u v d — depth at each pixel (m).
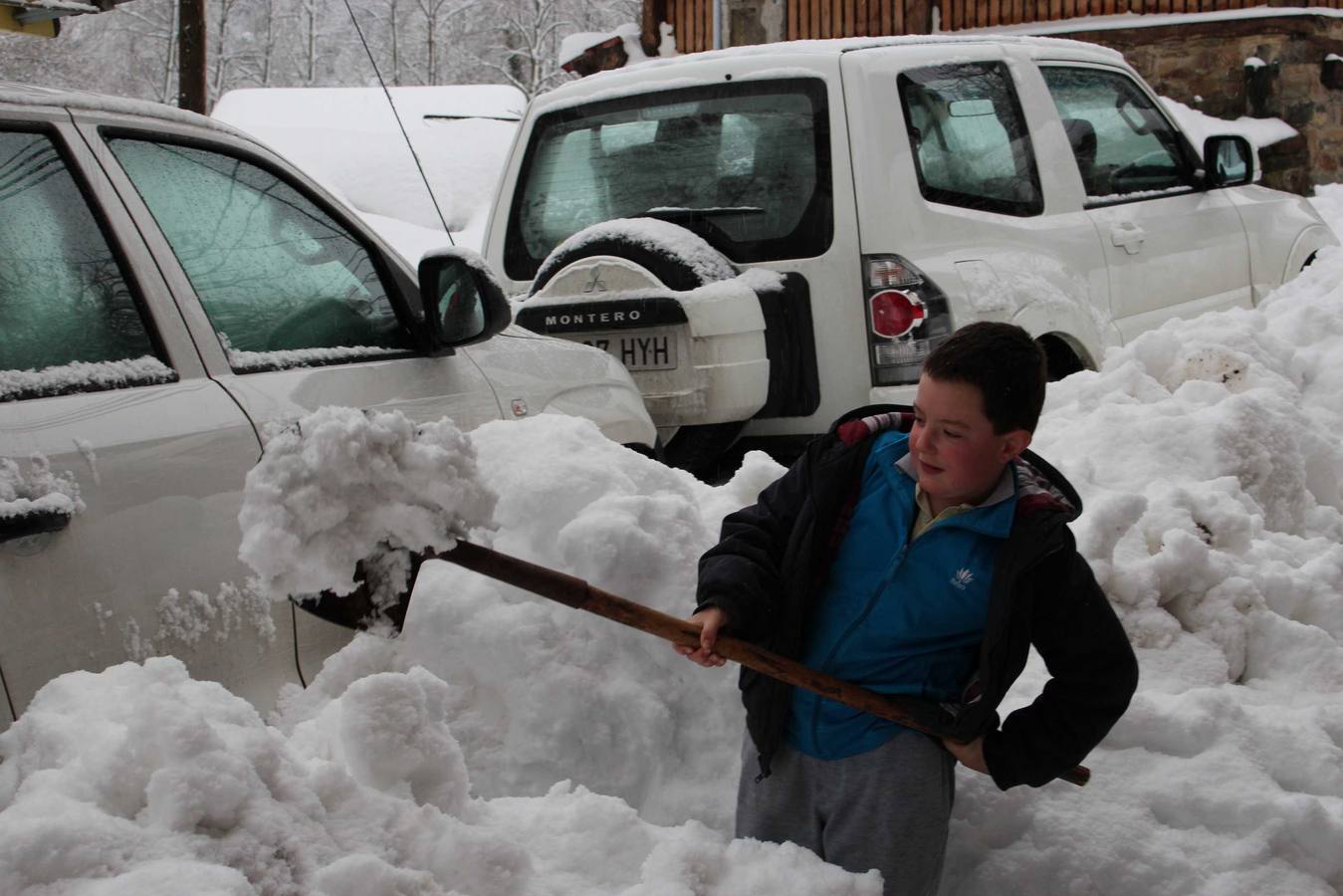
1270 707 3.23
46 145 2.79
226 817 2.01
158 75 33.12
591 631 3.05
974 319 5.30
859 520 2.29
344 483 2.06
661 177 5.76
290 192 3.40
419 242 17.30
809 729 2.34
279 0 36.53
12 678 2.37
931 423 2.12
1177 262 6.64
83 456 2.54
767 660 2.21
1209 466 4.35
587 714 2.96
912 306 5.20
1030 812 2.78
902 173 5.34
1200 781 2.85
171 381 2.81
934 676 2.30
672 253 5.16
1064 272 5.81
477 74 37.81
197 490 2.73
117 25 32.59
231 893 1.83
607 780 2.94
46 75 23.03
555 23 35.66
